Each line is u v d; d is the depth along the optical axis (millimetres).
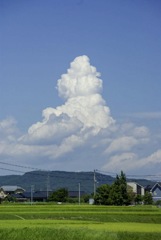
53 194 181000
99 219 81562
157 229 55875
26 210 96625
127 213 87750
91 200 149125
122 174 137000
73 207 107000
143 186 196125
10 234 47125
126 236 47438
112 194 133500
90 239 45281
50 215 86500
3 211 94000
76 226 58875
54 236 46562
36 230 49219
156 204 151875
